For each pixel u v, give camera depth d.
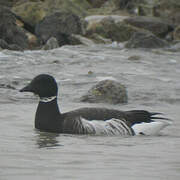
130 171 8.91
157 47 30.61
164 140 11.95
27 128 12.95
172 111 15.94
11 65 22.17
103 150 10.62
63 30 31.22
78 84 19.58
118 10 41.78
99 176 8.55
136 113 12.98
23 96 17.45
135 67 23.70
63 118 12.83
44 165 9.19
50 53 26.06
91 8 41.75
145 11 41.03
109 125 12.52
